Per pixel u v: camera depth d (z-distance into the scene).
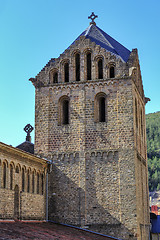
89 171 53.16
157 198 181.00
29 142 60.53
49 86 57.19
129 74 54.25
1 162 43.34
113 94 54.41
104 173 52.59
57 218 52.81
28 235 37.97
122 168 52.06
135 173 51.66
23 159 48.22
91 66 56.19
